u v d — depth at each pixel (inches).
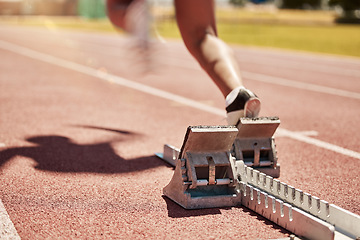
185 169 95.7
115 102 230.4
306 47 668.7
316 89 298.4
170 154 128.6
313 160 139.5
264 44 708.7
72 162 128.3
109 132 166.9
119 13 115.1
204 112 211.8
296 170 128.4
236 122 108.0
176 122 188.7
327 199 105.7
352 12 1993.1
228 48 115.0
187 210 95.2
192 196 96.3
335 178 122.0
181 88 285.6
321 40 806.5
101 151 141.3
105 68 374.6
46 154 135.1
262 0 1126.4
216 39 115.3
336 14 2183.8
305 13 2321.6
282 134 173.8
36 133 160.7
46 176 115.0
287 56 546.3
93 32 937.5
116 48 580.7
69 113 198.4
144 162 131.3
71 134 161.5
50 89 261.7
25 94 241.8
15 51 491.2
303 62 482.6
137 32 105.2
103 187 108.5
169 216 91.7
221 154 97.7
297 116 210.7
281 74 377.7
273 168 115.3
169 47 618.2
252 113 106.2
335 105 241.9
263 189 99.5
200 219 90.6
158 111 211.0
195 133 91.7
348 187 114.9
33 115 191.3
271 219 89.8
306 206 89.0
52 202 97.5
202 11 114.0
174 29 1040.2
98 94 252.2
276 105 238.4
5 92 245.0
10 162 125.3
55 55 466.9
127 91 267.3
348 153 148.6
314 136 171.6
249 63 462.0
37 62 398.9
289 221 84.6
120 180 114.3
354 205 102.3
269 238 82.0
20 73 324.2
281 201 87.2
